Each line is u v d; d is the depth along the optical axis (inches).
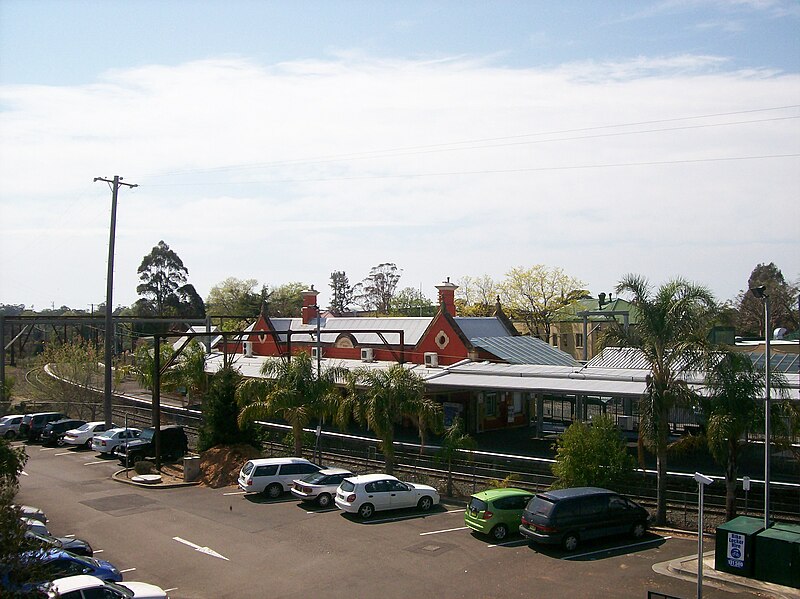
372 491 1024.2
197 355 2197.3
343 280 6166.3
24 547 532.1
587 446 1036.5
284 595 731.4
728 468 933.8
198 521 1014.4
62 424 1679.4
